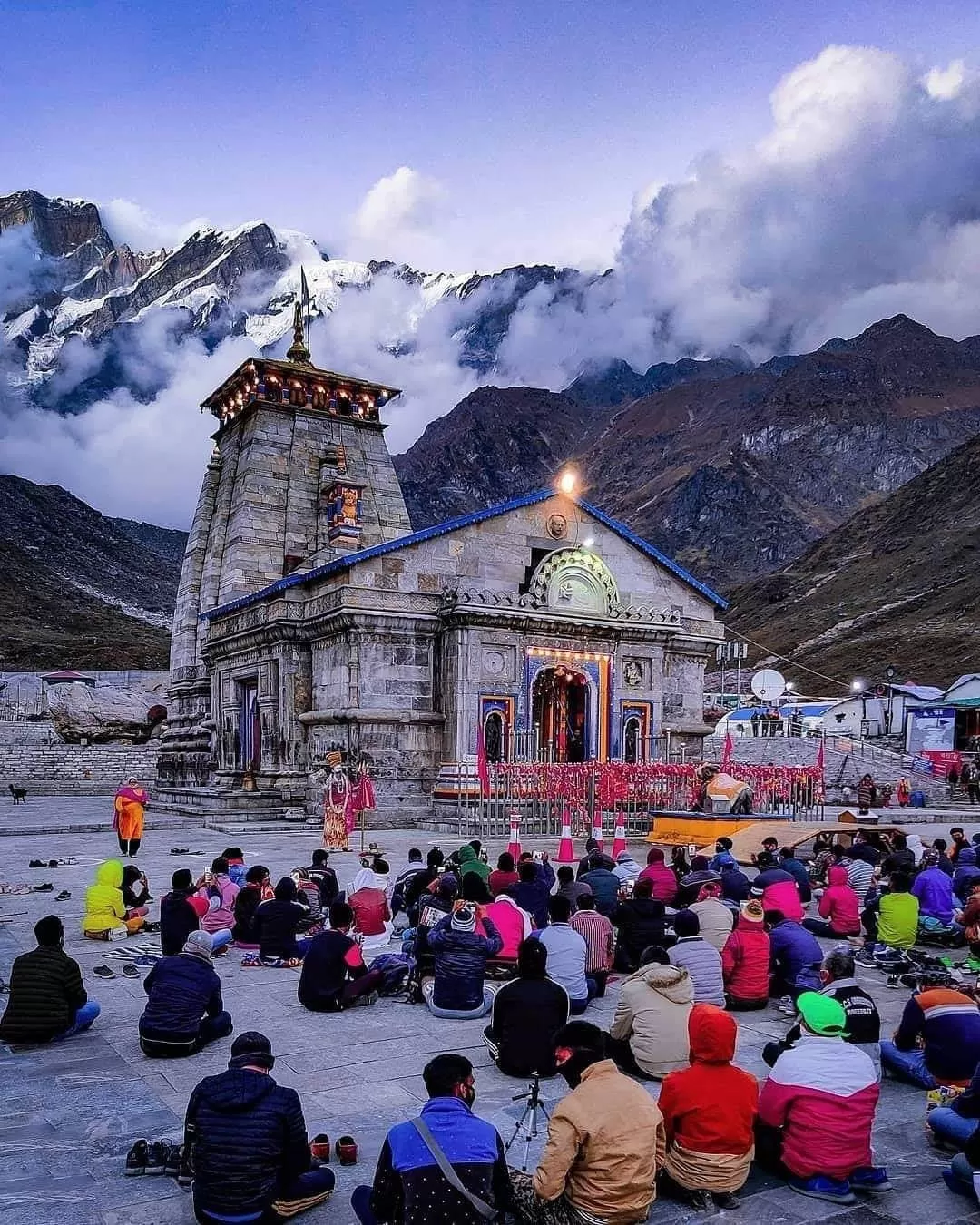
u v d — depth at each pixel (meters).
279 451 41.53
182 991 9.12
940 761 52.38
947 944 14.30
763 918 11.95
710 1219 6.33
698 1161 6.49
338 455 40.03
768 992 11.21
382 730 30.95
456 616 31.08
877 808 42.19
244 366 41.19
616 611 34.34
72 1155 7.02
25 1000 9.39
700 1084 6.57
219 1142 5.83
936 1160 7.34
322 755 32.09
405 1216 5.10
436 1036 9.91
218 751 39.31
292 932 12.99
